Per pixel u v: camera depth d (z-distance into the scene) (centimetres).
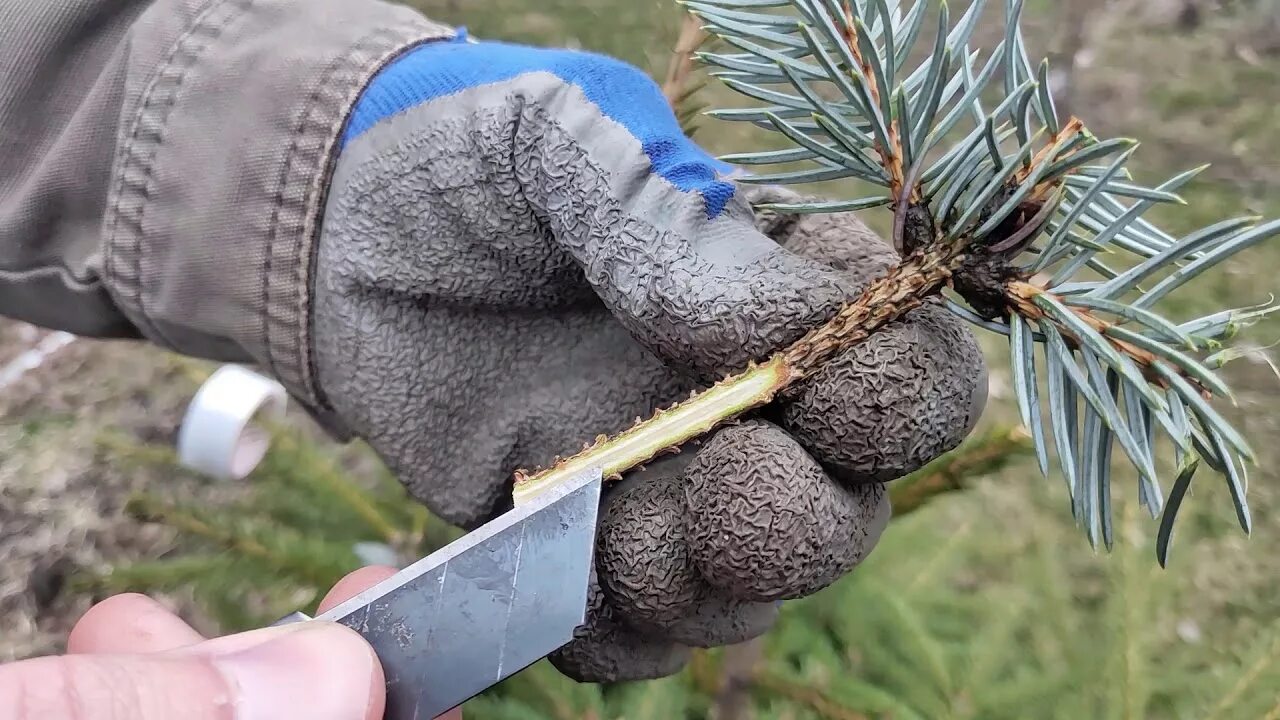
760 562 12
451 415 18
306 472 31
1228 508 40
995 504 40
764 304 13
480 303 17
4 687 12
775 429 13
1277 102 62
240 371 30
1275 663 23
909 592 29
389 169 16
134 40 18
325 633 13
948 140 51
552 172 15
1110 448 12
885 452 12
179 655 13
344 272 17
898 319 13
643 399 17
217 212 17
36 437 40
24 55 19
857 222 16
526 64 16
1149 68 65
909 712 24
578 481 13
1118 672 23
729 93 52
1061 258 12
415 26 18
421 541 32
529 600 13
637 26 60
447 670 13
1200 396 11
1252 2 69
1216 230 11
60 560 36
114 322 21
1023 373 11
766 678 26
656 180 15
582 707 25
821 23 12
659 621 14
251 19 18
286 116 17
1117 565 24
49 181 19
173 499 32
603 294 15
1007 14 12
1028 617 30
